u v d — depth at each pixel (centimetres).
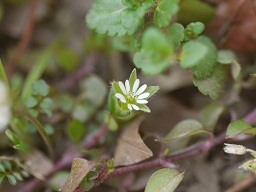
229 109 14
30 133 14
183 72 14
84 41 16
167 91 15
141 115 13
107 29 12
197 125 12
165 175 11
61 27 17
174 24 11
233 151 11
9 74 16
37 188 14
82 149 14
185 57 10
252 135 13
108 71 16
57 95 15
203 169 14
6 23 17
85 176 11
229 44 15
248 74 15
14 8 17
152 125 14
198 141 13
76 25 17
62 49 16
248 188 13
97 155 13
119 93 11
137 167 12
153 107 15
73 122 13
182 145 13
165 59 9
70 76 17
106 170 11
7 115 11
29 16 16
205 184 14
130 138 13
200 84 12
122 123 13
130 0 11
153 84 15
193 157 14
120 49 14
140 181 13
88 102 15
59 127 15
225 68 13
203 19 14
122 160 13
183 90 15
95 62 16
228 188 14
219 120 14
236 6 14
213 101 14
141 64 11
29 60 17
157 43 9
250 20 14
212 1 14
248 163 11
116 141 14
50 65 17
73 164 11
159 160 12
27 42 16
